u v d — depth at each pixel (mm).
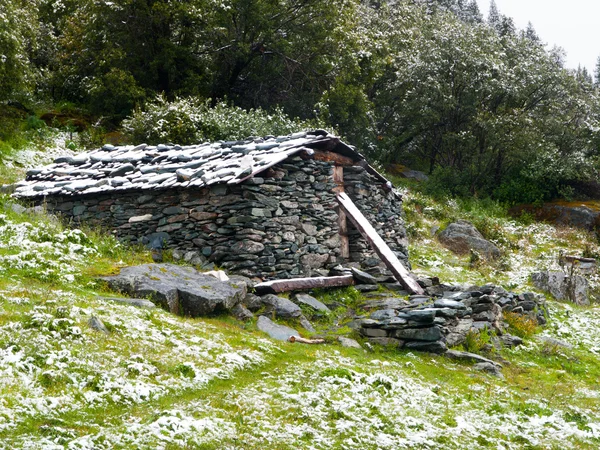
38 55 35375
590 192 37344
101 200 17422
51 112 31078
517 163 37969
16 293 10914
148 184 16422
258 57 36281
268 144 17344
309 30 35719
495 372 13320
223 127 28016
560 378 14234
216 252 15492
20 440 6848
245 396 9359
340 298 16062
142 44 33531
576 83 40750
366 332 13883
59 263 13148
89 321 10164
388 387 10828
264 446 7926
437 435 9188
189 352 10391
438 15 47031
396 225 21828
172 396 8891
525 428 10266
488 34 41000
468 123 39188
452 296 15609
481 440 9375
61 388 8227
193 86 33312
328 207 18016
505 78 38000
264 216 15602
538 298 19719
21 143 25969
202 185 15398
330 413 9258
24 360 8555
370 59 38250
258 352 11359
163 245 16250
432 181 37031
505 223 33094
